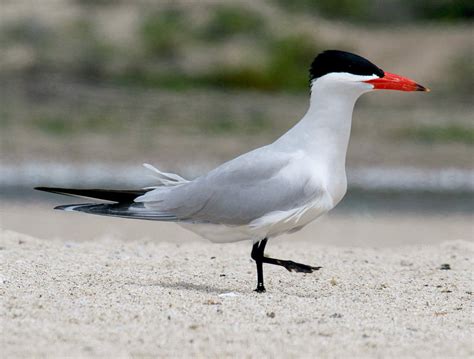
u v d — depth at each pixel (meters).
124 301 7.95
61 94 34.34
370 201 21.23
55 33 41.03
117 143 28.55
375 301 8.47
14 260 9.95
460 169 26.39
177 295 8.26
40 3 44.56
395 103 35.47
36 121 30.70
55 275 9.09
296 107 34.88
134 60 39.66
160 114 32.50
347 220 18.19
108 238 13.42
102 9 44.69
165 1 45.88
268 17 45.69
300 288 9.12
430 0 47.81
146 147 28.19
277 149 8.56
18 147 27.48
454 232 16.88
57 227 16.20
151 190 8.79
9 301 7.81
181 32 42.75
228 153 28.09
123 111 32.69
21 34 40.50
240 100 35.62
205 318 7.45
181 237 14.74
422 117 32.72
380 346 6.83
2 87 34.84
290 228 8.56
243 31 43.78
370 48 42.34
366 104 35.16
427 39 42.19
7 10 43.06
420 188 23.45
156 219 8.63
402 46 41.94
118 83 36.91
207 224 8.62
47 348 6.56
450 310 8.17
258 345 6.78
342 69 8.39
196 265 10.18
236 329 7.15
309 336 7.03
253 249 8.69
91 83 36.47
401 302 8.46
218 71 39.06
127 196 8.75
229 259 10.68
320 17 48.09
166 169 25.84
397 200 21.42
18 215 17.86
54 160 26.34
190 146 28.59
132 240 12.82
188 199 8.55
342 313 7.80
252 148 28.81
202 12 44.97
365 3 48.69
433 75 38.91
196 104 34.28
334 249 11.91
